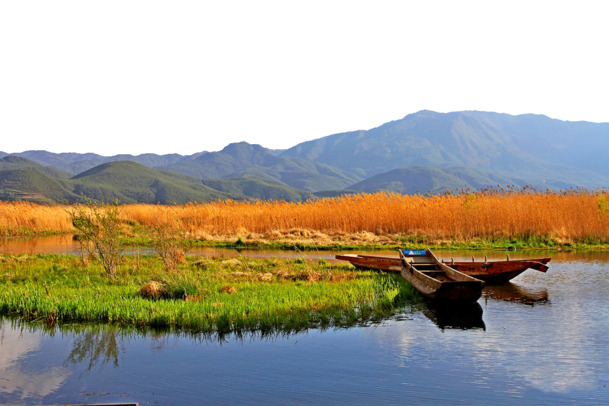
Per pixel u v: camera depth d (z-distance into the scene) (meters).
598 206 27.30
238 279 15.38
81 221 16.86
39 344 9.84
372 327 10.88
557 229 26.72
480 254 22.53
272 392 7.64
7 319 11.48
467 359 8.98
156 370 8.51
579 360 8.94
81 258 18.03
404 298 13.45
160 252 17.77
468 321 11.41
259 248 25.05
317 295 12.97
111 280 15.16
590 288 15.20
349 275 16.50
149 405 7.23
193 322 10.80
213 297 12.64
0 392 7.67
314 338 10.12
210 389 7.76
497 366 8.66
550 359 8.99
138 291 13.18
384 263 17.33
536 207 28.02
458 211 28.53
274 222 31.19
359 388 7.78
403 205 30.62
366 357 9.06
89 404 7.15
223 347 9.62
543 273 17.94
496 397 7.47
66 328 10.81
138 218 36.31
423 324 11.14
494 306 12.86
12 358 9.09
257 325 10.75
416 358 9.02
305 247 25.08
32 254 21.06
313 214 31.27
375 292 13.54
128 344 9.81
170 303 12.05
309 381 8.03
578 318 11.63
